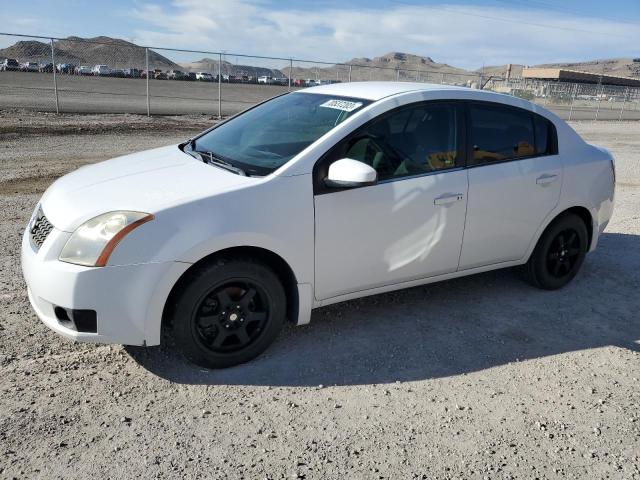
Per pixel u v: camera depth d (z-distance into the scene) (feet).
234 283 10.78
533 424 9.95
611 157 16.56
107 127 49.08
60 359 11.15
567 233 15.74
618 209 27.35
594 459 9.11
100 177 11.67
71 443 8.79
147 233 9.77
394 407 10.22
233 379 10.82
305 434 9.33
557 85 148.15
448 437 9.46
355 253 11.89
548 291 15.98
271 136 12.49
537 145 14.65
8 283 14.62
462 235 13.33
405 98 12.58
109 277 9.62
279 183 10.86
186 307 10.35
